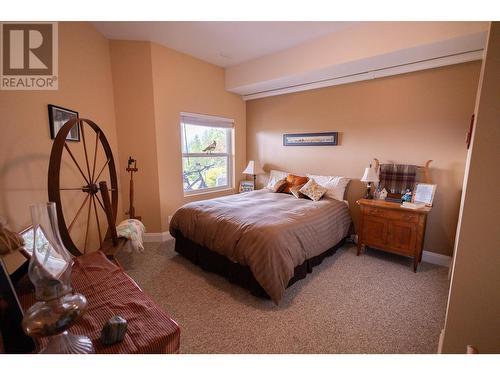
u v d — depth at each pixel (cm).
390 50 250
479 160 104
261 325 182
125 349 85
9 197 163
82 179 254
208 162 421
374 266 274
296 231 225
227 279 246
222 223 239
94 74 274
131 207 310
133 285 127
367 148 329
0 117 159
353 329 178
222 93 413
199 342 166
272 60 348
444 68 265
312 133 378
